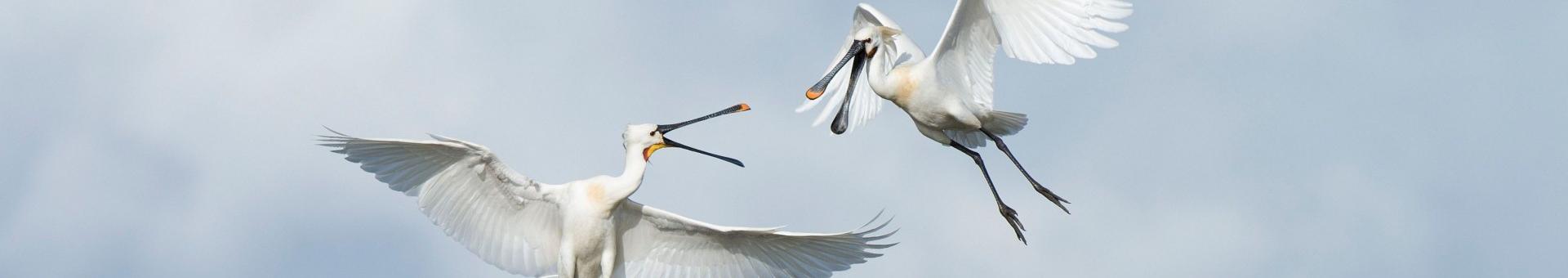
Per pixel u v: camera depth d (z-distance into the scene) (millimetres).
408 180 14695
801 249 15188
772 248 15297
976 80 17000
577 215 14961
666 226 15375
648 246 15578
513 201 15117
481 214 15148
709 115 16047
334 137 14141
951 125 17266
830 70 19641
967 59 16969
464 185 14914
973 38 16844
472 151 14539
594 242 15094
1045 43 16484
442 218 14945
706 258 15555
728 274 15578
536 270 15297
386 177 14602
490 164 14711
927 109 17094
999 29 16703
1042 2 16422
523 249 15297
